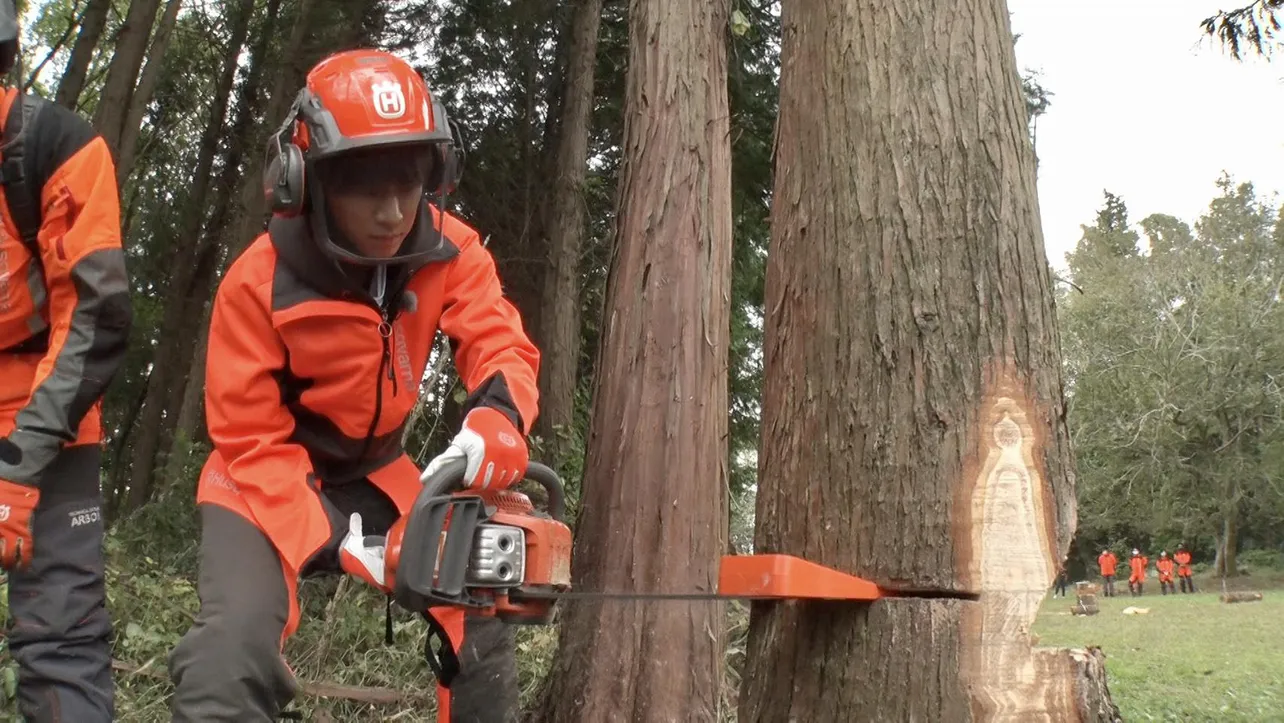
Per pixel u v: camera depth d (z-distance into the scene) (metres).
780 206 2.40
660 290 4.57
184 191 14.95
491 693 2.13
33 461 2.07
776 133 2.50
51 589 2.19
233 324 1.92
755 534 2.31
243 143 13.15
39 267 2.18
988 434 1.96
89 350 2.14
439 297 2.04
